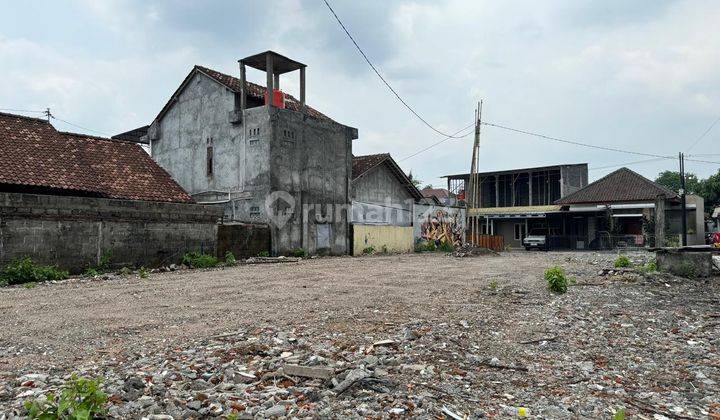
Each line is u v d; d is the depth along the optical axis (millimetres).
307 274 14531
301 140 23812
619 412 3586
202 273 15203
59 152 17391
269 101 22297
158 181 20141
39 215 14242
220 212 19422
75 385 3807
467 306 8844
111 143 20812
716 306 8883
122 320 7645
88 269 15188
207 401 4207
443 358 5609
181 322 7492
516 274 14656
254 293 10445
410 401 4207
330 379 4785
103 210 15734
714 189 51062
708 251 13500
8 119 17359
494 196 45562
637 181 37000
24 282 13156
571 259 21766
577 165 43719
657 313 8250
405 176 32594
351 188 27125
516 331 6969
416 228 33500
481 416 3945
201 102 25031
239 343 6145
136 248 16609
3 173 14695
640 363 5508
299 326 7117
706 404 4266
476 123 29156
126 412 3971
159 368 5211
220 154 24094
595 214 37812
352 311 8297
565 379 4949
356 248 27031
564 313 8234
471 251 26094
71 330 7004
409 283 12250
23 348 6105
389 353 5727
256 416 3920
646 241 32969
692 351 5957
